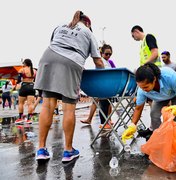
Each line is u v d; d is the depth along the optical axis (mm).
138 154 2727
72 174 2113
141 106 2811
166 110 2377
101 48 4883
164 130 2223
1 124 5723
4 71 19750
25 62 6133
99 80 2920
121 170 2188
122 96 3064
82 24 2707
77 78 2549
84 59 2633
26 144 3359
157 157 2273
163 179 1949
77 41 2584
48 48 2588
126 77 2977
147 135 3613
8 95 13547
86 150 2943
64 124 2516
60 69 2469
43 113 2549
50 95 2568
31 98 6098
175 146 2162
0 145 3324
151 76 2352
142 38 4215
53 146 3184
